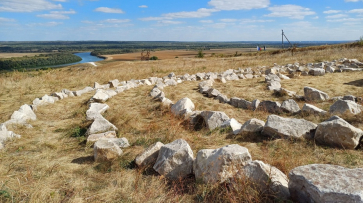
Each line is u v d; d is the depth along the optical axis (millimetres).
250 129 5445
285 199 3152
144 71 18281
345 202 2588
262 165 3369
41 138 5758
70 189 3688
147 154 4324
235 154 3508
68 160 4691
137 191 3627
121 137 5754
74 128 6262
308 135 5059
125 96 9727
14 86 12125
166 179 3941
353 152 4434
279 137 5156
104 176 4078
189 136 5711
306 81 11461
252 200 3158
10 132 5594
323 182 2844
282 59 22172
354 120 5730
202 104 8422
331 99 7984
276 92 9391
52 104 8664
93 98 8648
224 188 3389
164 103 7922
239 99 8109
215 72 16203
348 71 13195
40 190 3604
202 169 3711
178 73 17219
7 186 3670
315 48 29781
